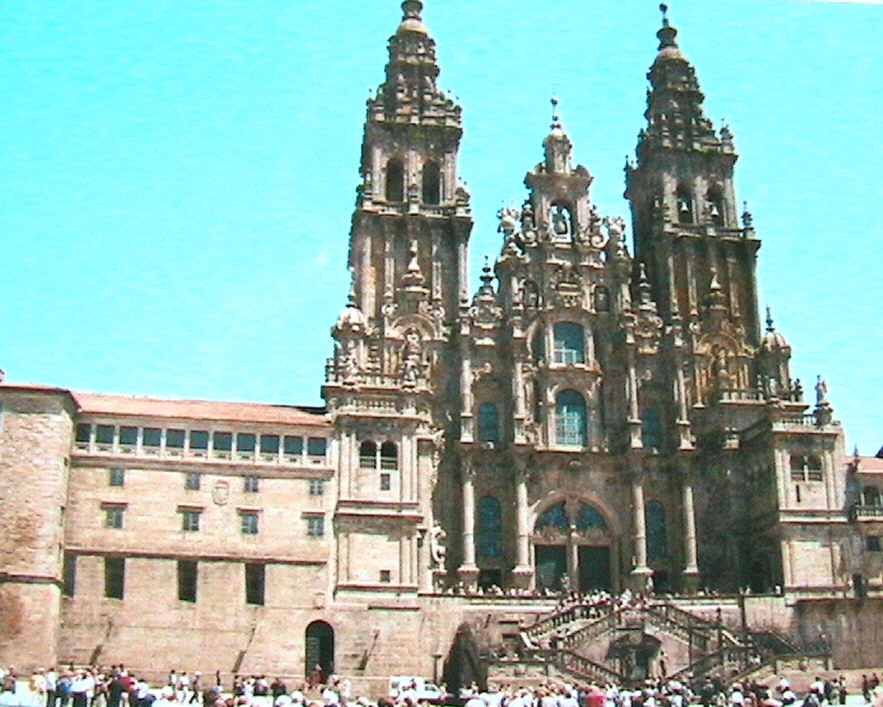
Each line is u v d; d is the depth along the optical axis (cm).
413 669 8031
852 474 9300
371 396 8725
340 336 9369
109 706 5234
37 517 7525
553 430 9656
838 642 8662
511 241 10131
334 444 8494
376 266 9919
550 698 4806
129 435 8162
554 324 9988
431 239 10081
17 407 7688
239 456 8300
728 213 10831
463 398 9512
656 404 9969
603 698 4622
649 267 10862
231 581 7988
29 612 7338
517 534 9238
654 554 9562
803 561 8856
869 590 8862
